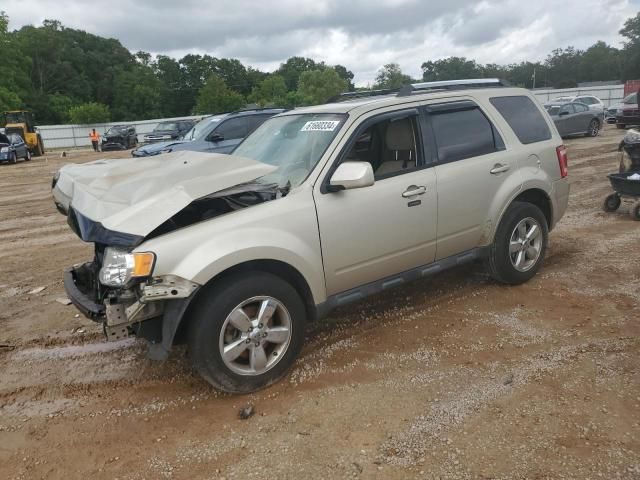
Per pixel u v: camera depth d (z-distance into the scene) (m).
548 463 2.76
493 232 4.85
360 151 4.41
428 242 4.40
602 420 3.08
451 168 4.48
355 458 2.89
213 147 11.93
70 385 3.88
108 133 39.06
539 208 5.33
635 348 3.87
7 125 33.09
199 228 3.36
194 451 3.05
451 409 3.28
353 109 4.15
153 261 3.13
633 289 4.96
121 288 3.22
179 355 4.25
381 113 4.21
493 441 2.96
